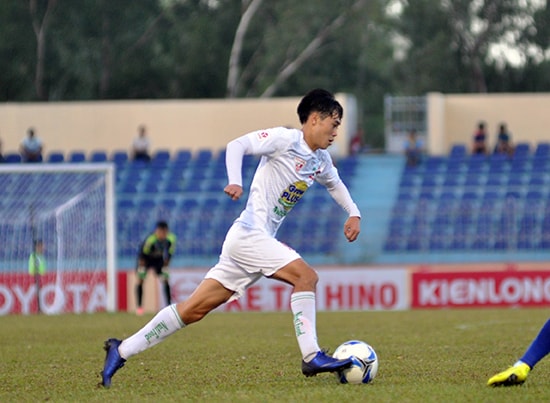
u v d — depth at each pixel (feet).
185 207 304.91
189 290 229.04
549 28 491.72
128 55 461.78
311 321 74.84
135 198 307.99
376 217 278.46
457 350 106.52
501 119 345.31
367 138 521.24
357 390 71.56
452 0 497.05
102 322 169.89
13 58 443.32
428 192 311.47
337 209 286.46
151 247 197.98
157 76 473.26
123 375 87.10
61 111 347.56
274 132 74.18
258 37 481.05
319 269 227.20
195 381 81.66
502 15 490.49
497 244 264.93
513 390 70.28
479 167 320.50
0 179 261.65
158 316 76.43
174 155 346.74
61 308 228.02
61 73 449.06
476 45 492.13
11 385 82.02
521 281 220.84
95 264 241.76
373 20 476.54
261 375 84.74
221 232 272.92
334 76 486.38
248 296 223.92
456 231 268.21
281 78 459.73
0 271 250.16
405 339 123.24
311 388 73.56
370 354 77.25
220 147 345.10
